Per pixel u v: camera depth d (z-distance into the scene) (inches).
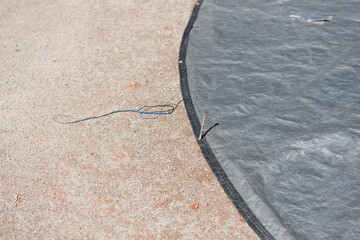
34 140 147.3
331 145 141.6
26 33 178.5
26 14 187.2
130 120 150.3
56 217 134.2
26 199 137.0
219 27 173.8
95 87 158.7
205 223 132.3
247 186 136.6
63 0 193.2
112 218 133.6
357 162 138.7
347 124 145.0
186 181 138.3
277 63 160.7
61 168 141.6
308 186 136.0
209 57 164.4
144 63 164.6
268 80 156.6
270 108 150.2
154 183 138.3
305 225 131.0
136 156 143.0
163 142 145.3
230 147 143.3
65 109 153.6
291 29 170.6
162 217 133.3
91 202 136.0
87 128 149.1
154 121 149.8
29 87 159.9
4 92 158.9
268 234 130.4
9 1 194.9
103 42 172.9
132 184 138.3
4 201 136.9
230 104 151.9
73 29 178.9
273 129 145.6
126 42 172.1
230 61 162.7
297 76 156.9
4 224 133.7
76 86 159.2
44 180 139.8
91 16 184.1
